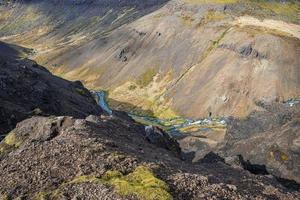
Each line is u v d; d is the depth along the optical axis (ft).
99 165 135.13
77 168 135.03
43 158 143.84
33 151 151.33
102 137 163.63
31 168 139.95
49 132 175.52
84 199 118.83
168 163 153.28
